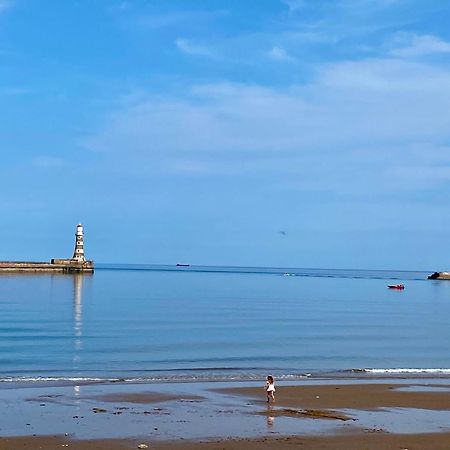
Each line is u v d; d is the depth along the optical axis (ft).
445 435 83.35
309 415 94.02
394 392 113.70
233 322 269.44
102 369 144.87
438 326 269.44
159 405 99.55
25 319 270.05
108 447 74.95
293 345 196.65
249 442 77.87
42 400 101.40
